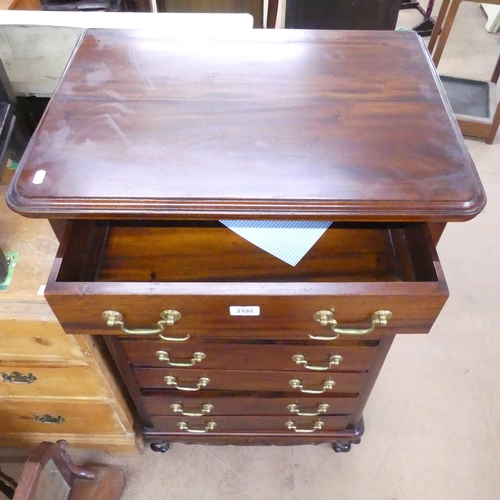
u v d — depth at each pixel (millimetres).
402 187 610
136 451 1122
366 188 608
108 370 894
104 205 593
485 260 1526
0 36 898
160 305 625
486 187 1750
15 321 738
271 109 709
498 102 1992
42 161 631
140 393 936
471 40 2477
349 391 917
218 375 872
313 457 1147
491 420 1202
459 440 1169
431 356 1313
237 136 669
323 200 598
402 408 1221
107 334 717
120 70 769
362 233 776
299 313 640
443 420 1201
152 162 632
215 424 1042
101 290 606
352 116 701
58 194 596
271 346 790
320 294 606
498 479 1110
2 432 1064
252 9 1582
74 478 1058
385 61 797
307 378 875
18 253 793
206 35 849
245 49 816
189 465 1137
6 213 843
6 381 894
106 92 729
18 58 935
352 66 787
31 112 968
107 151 645
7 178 887
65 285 609
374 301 618
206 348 793
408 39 846
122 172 621
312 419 1014
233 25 888
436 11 2711
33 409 988
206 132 673
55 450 895
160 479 1116
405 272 725
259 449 1162
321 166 632
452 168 632
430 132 678
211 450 1162
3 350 814
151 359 827
